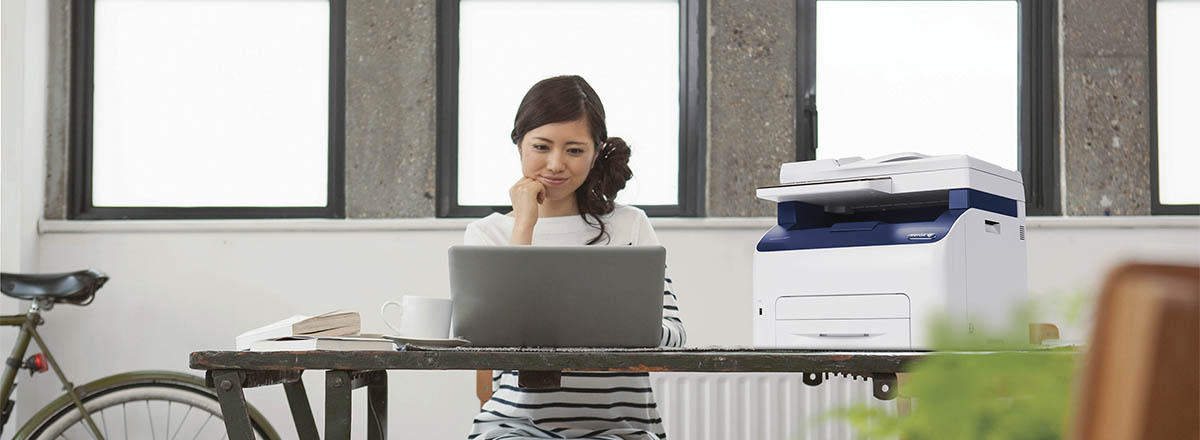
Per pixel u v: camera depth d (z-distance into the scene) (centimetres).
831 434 282
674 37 318
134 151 319
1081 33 311
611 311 154
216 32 321
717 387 284
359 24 311
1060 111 311
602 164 204
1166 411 22
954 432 37
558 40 320
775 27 308
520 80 319
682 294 299
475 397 297
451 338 157
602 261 153
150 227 302
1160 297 21
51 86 310
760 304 183
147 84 320
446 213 314
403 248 301
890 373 136
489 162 318
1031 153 315
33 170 300
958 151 318
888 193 178
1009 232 183
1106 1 311
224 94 321
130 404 294
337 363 135
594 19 320
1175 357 22
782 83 308
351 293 301
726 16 308
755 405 283
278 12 321
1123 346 22
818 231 181
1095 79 310
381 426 179
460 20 319
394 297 300
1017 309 39
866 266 171
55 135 309
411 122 309
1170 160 315
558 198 202
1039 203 313
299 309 300
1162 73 316
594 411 177
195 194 319
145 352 300
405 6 311
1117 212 308
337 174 314
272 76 320
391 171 308
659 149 317
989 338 39
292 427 297
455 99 316
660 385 284
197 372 300
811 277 177
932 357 38
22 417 295
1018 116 318
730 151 306
